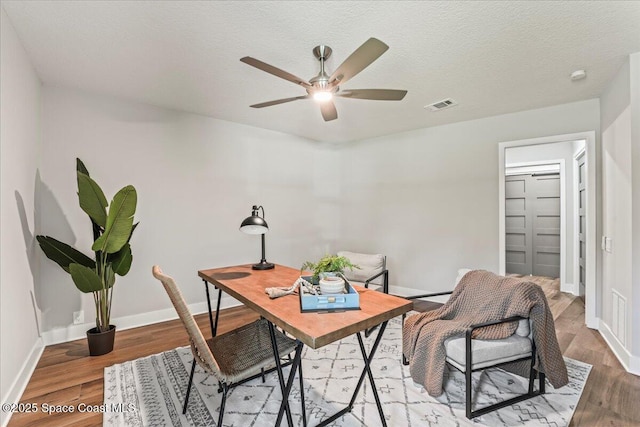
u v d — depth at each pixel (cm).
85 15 181
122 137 311
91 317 293
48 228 272
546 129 333
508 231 585
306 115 366
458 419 173
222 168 383
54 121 276
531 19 183
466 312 216
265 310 154
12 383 190
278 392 200
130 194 236
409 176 436
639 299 220
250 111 350
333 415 175
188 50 219
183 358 246
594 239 304
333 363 239
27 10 176
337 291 165
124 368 230
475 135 380
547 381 212
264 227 237
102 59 232
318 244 494
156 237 333
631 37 201
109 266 260
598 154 303
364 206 486
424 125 407
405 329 227
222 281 215
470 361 173
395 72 252
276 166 440
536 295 190
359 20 183
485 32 196
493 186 367
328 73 249
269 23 187
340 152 516
